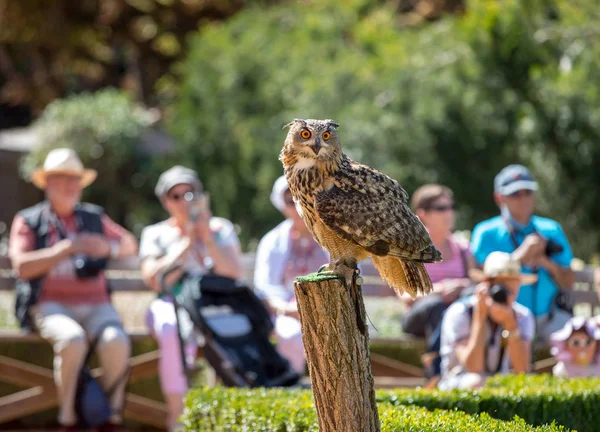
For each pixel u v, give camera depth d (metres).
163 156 23.55
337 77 19.52
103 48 34.06
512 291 9.50
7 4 31.11
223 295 10.10
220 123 21.50
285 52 21.72
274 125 20.83
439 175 18.64
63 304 10.65
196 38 23.47
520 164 19.00
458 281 11.07
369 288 12.25
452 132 18.80
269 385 9.69
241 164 21.11
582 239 18.98
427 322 10.89
